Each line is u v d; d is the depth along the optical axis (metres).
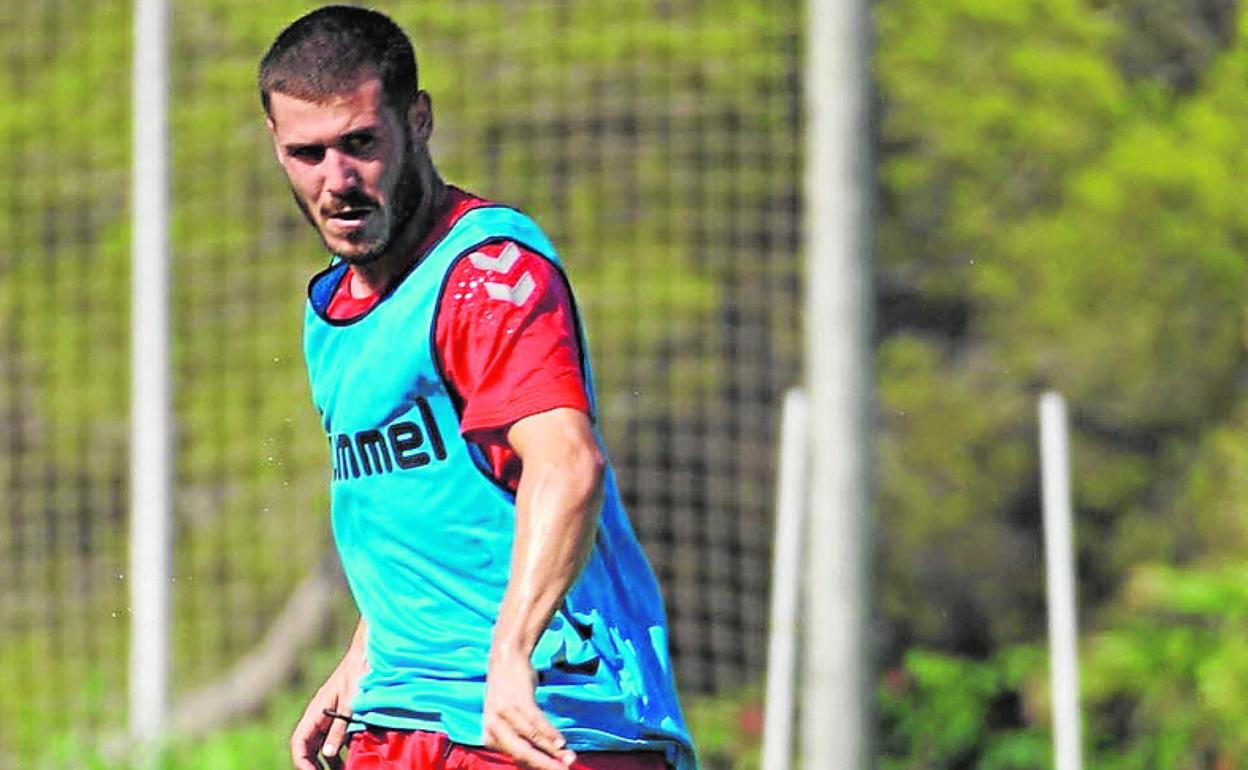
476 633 14.39
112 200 39.66
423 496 14.16
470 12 41.47
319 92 13.38
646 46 41.69
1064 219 55.22
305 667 44.41
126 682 36.28
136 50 31.69
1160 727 44.88
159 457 31.48
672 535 42.28
